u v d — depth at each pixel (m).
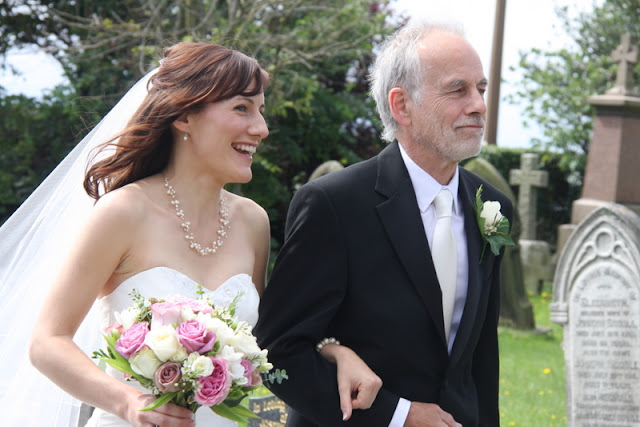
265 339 2.75
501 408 6.62
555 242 16.94
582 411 5.66
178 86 2.61
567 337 5.73
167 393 2.15
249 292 2.70
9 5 13.36
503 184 9.88
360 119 15.16
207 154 2.62
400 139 2.86
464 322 2.76
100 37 11.91
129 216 2.54
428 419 2.63
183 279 2.57
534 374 7.81
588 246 5.61
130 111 2.98
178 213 2.65
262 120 2.65
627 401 5.52
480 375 3.02
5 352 2.80
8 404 2.79
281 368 2.67
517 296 9.95
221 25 10.91
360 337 2.74
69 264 2.46
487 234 2.85
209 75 2.58
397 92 2.79
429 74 2.70
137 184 2.65
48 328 2.38
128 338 2.16
